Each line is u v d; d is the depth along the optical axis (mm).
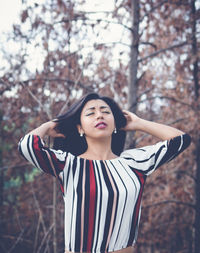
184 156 4324
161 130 1947
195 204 4477
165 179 4262
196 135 4094
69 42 3670
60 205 4270
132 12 3621
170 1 3797
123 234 1644
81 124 1897
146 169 1812
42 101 3592
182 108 4289
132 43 3629
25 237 4664
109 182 1671
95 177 1687
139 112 4422
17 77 3699
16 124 4094
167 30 4199
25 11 3465
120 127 2109
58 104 3811
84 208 1608
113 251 1616
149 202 4445
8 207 4742
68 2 3613
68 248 1628
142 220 4391
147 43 3760
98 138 1841
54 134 1988
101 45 3609
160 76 4379
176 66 4238
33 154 1646
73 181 1680
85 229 1596
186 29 4105
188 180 4801
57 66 3906
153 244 4734
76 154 2086
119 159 1851
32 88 3660
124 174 1749
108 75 4148
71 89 3836
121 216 1639
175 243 4770
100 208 1609
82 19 3576
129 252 1681
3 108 4270
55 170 1694
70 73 3881
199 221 4375
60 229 4398
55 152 1729
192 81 4406
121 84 3916
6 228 4773
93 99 1923
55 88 3793
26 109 4016
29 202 4559
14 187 5047
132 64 3643
